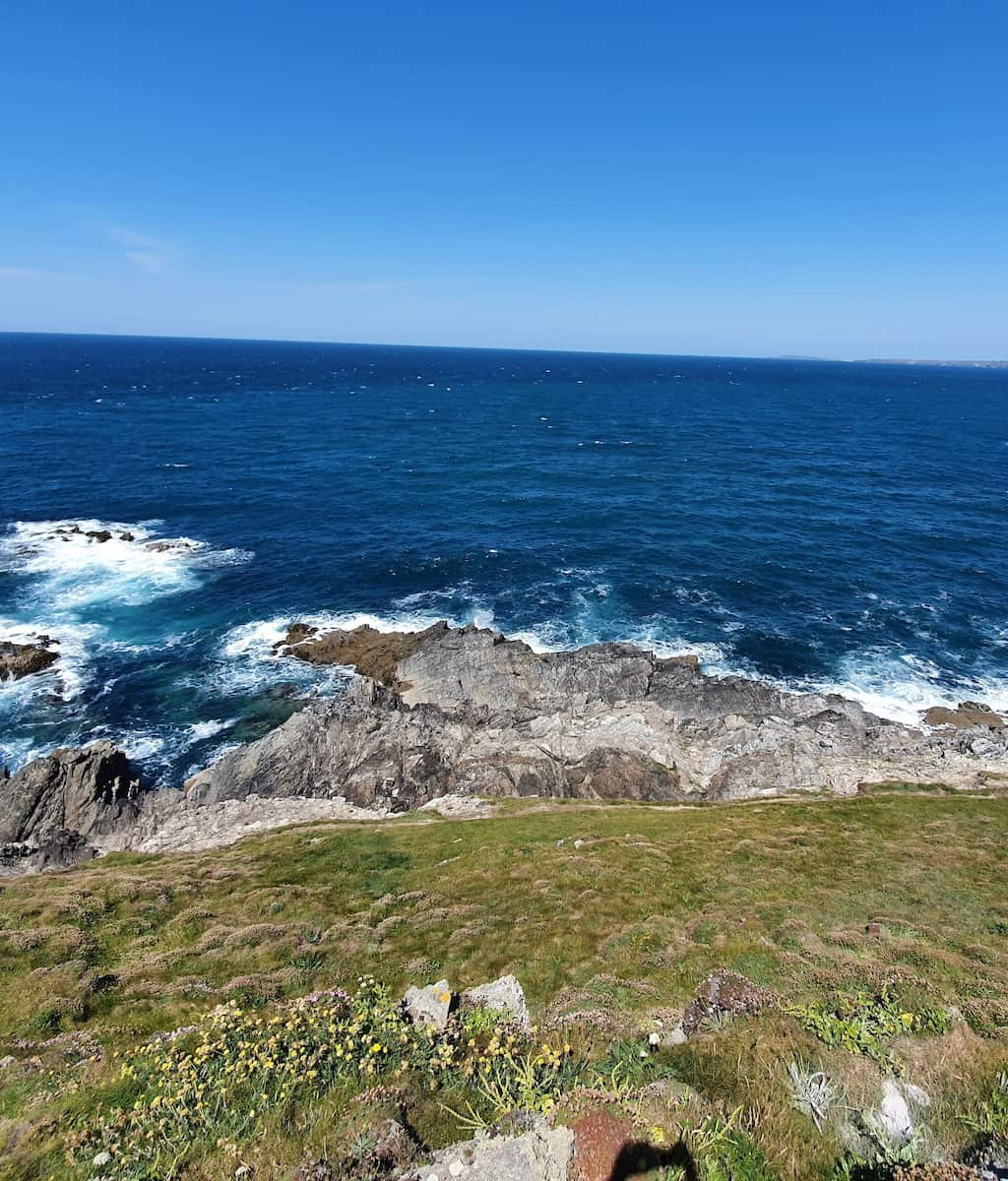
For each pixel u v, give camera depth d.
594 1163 7.99
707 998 12.40
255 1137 9.56
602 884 21.83
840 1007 11.61
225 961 18.09
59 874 26.73
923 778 33.97
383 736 37.66
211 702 43.03
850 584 61.59
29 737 39.28
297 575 60.88
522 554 66.88
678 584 60.97
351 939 19.16
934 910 18.69
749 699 41.28
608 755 36.38
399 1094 10.16
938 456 120.12
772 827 27.61
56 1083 11.93
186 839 31.53
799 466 109.06
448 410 164.88
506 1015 12.47
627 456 113.94
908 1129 8.66
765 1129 8.57
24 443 102.81
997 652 50.56
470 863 25.42
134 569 60.56
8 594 54.41
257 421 135.12
